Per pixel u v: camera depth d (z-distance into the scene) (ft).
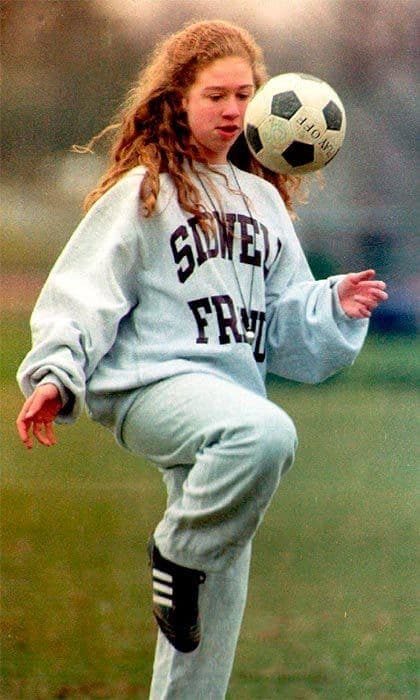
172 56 33.53
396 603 52.31
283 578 55.16
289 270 35.09
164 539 32.32
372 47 76.79
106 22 70.28
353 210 76.79
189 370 32.30
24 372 31.68
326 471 66.13
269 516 62.03
